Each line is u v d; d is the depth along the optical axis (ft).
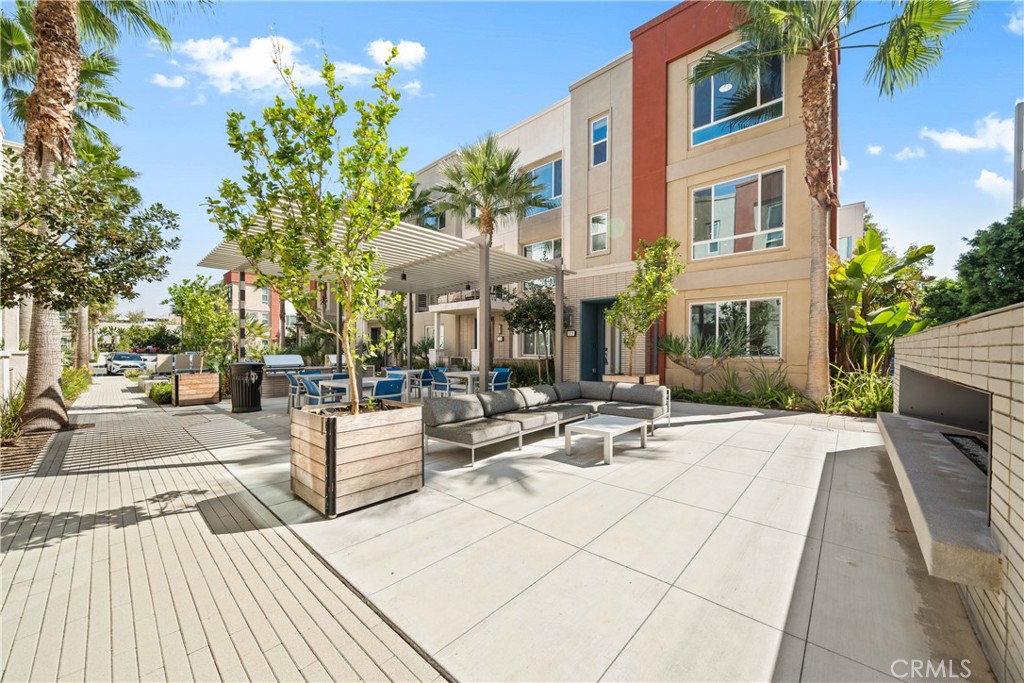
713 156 34.53
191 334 39.70
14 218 14.71
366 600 7.71
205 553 9.50
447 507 12.02
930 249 30.50
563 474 14.96
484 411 19.30
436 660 6.19
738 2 28.43
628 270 39.68
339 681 5.85
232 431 23.24
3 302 15.38
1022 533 5.08
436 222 63.05
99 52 35.24
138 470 15.87
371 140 11.56
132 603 7.66
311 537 10.24
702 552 9.40
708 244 35.27
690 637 6.66
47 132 21.84
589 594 7.84
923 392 17.19
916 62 25.38
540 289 45.62
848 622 7.01
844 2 26.48
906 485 9.32
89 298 16.57
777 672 5.93
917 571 8.59
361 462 11.92
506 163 43.09
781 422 24.31
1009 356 5.68
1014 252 27.86
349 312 12.42
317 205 11.68
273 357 45.14
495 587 8.07
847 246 53.26
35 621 7.15
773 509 11.80
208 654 6.37
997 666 5.77
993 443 6.30
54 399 23.38
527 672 5.96
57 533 10.53
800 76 30.71
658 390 22.18
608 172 41.81
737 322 33.47
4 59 31.78
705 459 16.79
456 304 51.03
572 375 44.21
